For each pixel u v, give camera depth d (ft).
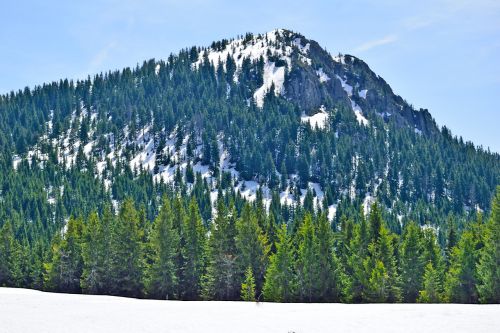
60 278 276.41
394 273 216.13
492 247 203.72
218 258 239.30
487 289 199.62
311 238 223.30
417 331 97.66
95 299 162.91
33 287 335.88
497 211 204.13
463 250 213.87
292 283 219.20
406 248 224.74
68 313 119.85
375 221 237.25
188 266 247.29
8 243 330.95
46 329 99.19
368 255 226.38
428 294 212.23
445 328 99.71
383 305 140.87
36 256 346.33
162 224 242.37
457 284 211.20
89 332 96.84
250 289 217.77
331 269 221.66
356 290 218.59
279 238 248.73
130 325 104.47
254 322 109.19
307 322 108.78
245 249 238.27
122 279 248.93
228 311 127.03
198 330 100.07
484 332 95.91
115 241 255.09
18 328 99.96
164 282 238.27
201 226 260.62
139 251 248.52
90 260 257.14
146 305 141.28
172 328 101.86
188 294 246.88
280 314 120.78
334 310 127.95
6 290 212.64
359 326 103.65
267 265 239.71
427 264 234.17
